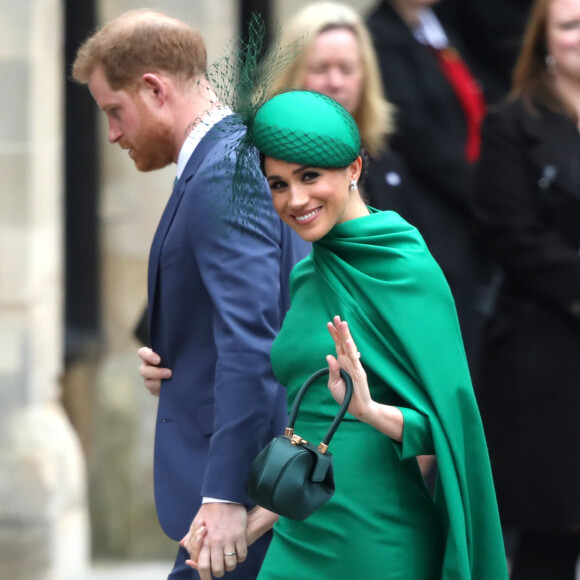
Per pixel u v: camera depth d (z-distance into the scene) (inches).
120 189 920.3
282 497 397.7
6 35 789.9
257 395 455.8
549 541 682.2
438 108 787.4
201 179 466.3
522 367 668.1
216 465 457.4
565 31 667.4
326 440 401.1
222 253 459.5
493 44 932.6
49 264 828.0
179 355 483.5
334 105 412.2
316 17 687.7
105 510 910.4
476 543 423.8
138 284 925.2
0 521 800.9
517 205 671.8
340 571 419.2
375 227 418.9
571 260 660.1
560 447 661.9
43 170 812.6
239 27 919.7
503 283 684.1
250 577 489.7
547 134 673.6
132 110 484.1
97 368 917.2
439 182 774.5
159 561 909.8
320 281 426.0
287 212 413.1
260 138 410.6
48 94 816.3
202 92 486.9
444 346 413.1
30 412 814.5
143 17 485.4
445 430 410.3
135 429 912.9
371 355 414.0
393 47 793.6
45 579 804.6
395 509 418.0
